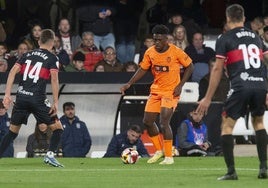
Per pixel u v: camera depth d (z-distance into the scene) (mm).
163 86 36688
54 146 35125
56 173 32156
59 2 55875
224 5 56844
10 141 35188
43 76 34375
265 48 28844
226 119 28062
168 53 36500
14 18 56219
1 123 42594
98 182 28641
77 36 53031
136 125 42375
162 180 29156
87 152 43250
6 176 30922
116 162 37625
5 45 50906
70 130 42938
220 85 45844
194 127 42812
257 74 27844
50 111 34438
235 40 28000
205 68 50844
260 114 28297
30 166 35375
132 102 45781
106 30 54219
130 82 37688
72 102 45000
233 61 27891
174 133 43844
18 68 34531
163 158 38969
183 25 54062
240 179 28594
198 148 42562
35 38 50438
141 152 41719
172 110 36688
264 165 28609
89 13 54844
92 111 45875
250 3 57656
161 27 36594
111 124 45781
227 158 28141
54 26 56000
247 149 45625
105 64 49875
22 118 34844
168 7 56688
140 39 55656
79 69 50156
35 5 56125
